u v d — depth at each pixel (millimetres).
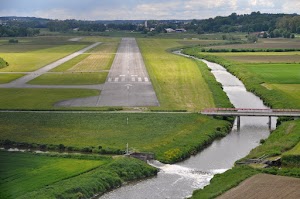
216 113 124062
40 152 94375
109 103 136750
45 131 109500
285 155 89875
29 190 72312
